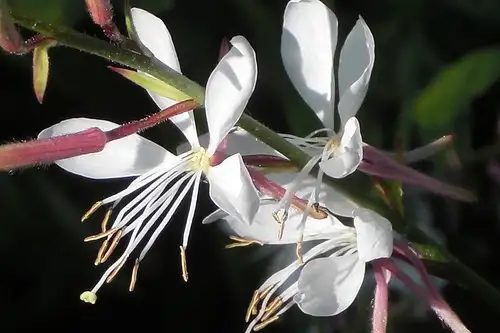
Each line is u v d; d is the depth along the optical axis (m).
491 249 0.24
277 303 0.18
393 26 0.25
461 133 0.24
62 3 0.19
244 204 0.16
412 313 0.23
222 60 0.16
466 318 0.24
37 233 0.25
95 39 0.16
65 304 0.26
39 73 0.16
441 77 0.22
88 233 0.25
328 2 0.24
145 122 0.16
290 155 0.17
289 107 0.24
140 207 0.17
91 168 0.18
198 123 0.18
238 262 0.25
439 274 0.18
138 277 0.26
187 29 0.25
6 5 0.15
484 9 0.25
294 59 0.18
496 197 0.24
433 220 0.24
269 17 0.25
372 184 0.18
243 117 0.17
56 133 0.17
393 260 0.18
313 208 0.17
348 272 0.18
